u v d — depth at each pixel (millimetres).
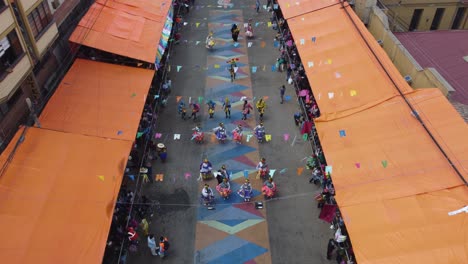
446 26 25234
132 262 15539
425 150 14586
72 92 18438
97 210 13602
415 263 11844
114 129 17250
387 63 18844
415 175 14023
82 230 12938
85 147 15594
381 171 14680
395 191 13828
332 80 19328
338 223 15805
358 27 21703
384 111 16688
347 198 14227
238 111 22781
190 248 16000
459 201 12828
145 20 23234
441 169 13820
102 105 18188
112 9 22781
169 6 25203
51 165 14562
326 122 17234
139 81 19938
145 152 19469
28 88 18125
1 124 16109
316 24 23344
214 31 30125
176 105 23156
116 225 15641
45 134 15633
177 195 18062
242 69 26219
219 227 16781
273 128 21625
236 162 19641
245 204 17656
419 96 16547
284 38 27141
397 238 12570
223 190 17516
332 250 15250
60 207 13367
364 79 18672
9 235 12242
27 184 13727
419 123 15492
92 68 19984
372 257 12336
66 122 17000
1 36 14688
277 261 15523
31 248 12117
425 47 20953
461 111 16234
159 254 15664
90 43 20297
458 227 12305
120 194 16984
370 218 13367
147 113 20750
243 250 15914
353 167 15219
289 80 24422
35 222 12734
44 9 18062
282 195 18000
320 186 18328
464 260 11586
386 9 23922
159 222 16938
